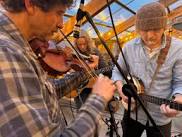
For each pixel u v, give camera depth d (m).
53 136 0.65
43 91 0.74
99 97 0.82
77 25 1.25
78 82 1.37
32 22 0.75
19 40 0.71
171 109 1.46
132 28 7.46
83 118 0.74
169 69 1.62
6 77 0.61
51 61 1.67
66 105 2.20
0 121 0.59
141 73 1.67
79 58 1.76
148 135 1.81
